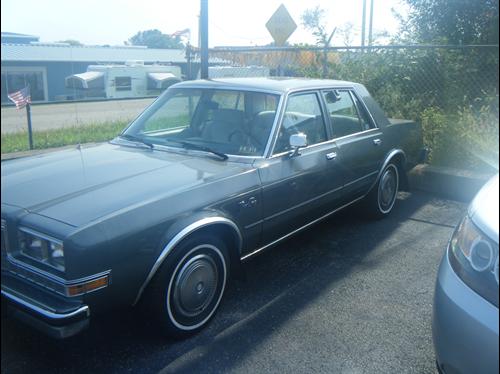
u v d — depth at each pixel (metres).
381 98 8.95
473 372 2.23
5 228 2.86
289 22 9.77
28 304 2.66
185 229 3.02
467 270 2.39
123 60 44.75
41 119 22.36
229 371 2.95
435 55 9.22
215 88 4.45
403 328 3.47
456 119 7.89
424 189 7.15
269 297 3.87
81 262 2.60
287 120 4.13
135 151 4.02
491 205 2.57
